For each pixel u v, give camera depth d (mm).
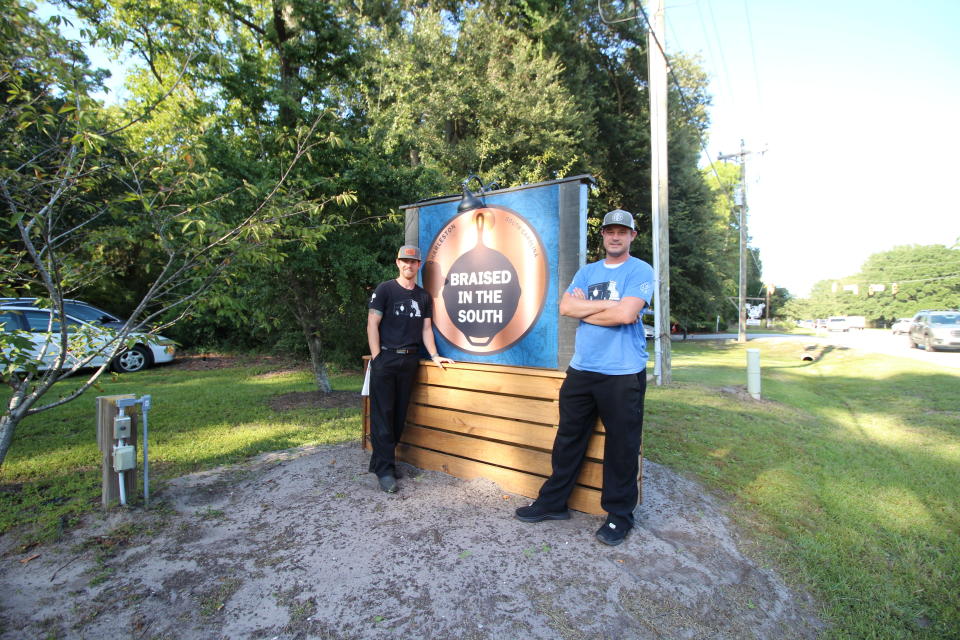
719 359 16875
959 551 3084
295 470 3789
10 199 2736
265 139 6234
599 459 2998
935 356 16297
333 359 11227
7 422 2842
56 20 2848
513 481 3342
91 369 10078
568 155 14891
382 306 3486
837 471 4453
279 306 7637
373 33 12867
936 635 2348
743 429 5758
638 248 20266
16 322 8422
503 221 3537
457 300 3783
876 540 3186
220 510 3191
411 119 12289
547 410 3191
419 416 3848
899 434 6207
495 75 14383
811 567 2797
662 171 8961
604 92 18828
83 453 4516
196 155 3607
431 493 3332
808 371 13195
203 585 2375
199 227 3084
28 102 2973
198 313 3631
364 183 6516
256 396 7461
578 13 16547
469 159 14023
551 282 3326
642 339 2828
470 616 2141
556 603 2225
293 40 6590
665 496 3502
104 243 3469
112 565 2559
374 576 2400
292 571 2459
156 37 5234
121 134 3396
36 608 2225
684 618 2195
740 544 2955
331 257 6266
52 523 3000
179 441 4902
